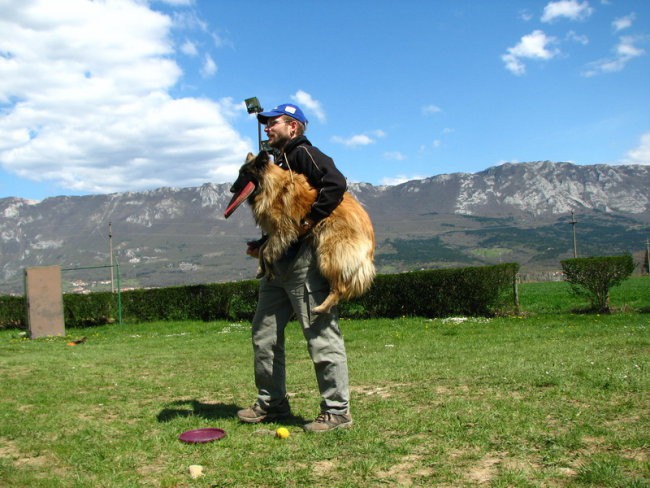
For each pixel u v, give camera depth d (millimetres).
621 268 15727
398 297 17734
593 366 6160
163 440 4078
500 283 16438
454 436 3781
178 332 17547
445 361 7684
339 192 3920
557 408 4395
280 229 4016
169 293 21328
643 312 15273
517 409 4430
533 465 3182
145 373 7984
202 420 4707
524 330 12398
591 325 12867
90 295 21781
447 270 17156
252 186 4062
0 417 5137
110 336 17359
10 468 3555
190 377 7395
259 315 4488
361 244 3988
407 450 3545
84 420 4953
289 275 4129
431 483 2988
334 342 4152
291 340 12328
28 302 17156
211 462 3531
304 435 4027
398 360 8102
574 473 3033
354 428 4109
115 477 3336
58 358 10281
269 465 3416
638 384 4992
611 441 3500
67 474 3469
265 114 4383
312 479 3139
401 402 5031
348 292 3984
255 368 4547
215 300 20375
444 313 17094
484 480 3000
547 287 32844
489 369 6484
